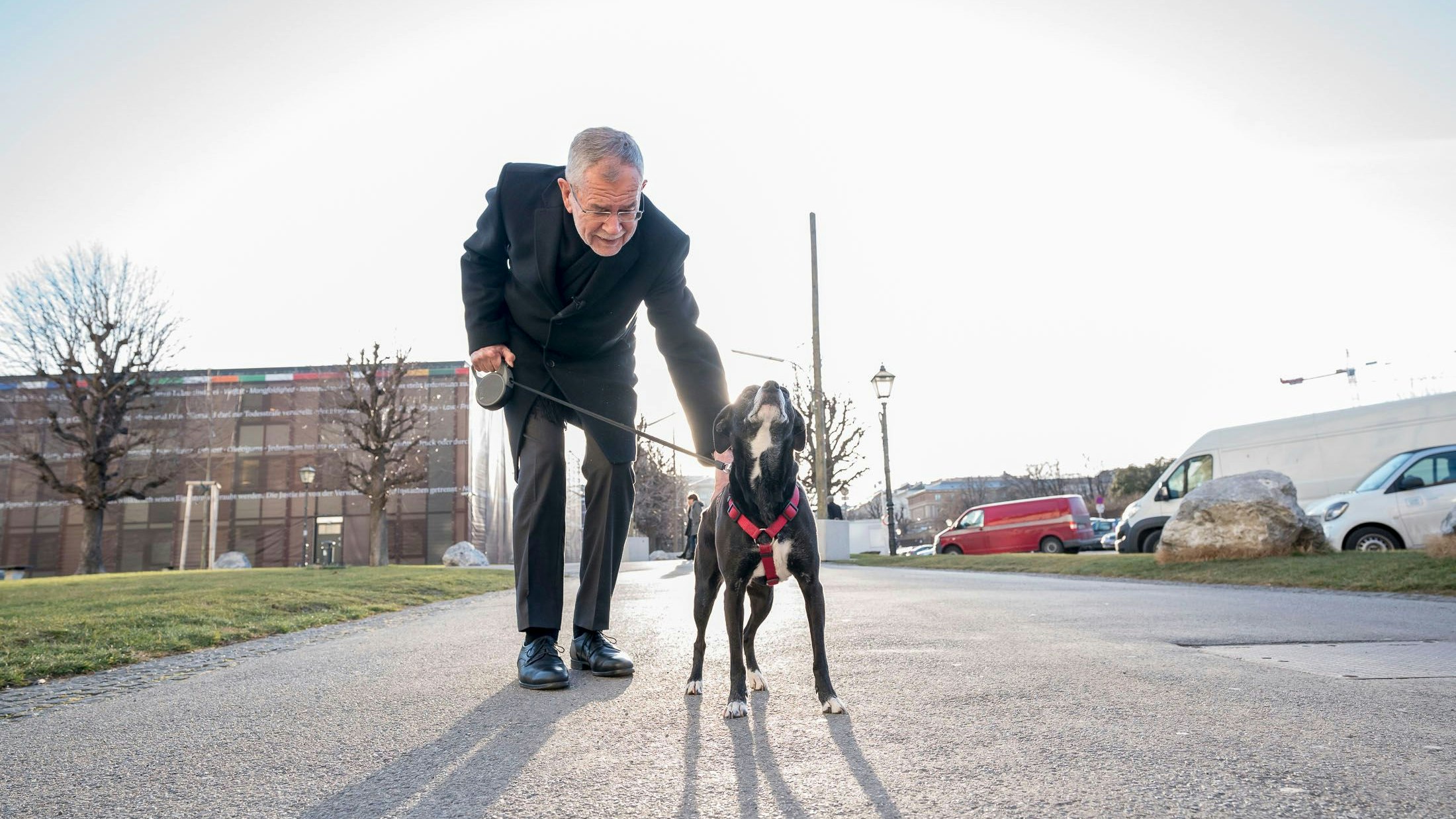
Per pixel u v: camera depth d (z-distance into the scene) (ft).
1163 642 16.24
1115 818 6.61
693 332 14.24
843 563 70.28
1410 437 51.90
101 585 36.76
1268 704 10.49
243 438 143.84
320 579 40.37
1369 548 41.34
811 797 7.32
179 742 9.96
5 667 15.34
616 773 8.21
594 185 11.27
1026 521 87.30
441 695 12.34
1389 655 14.38
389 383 115.34
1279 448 57.36
